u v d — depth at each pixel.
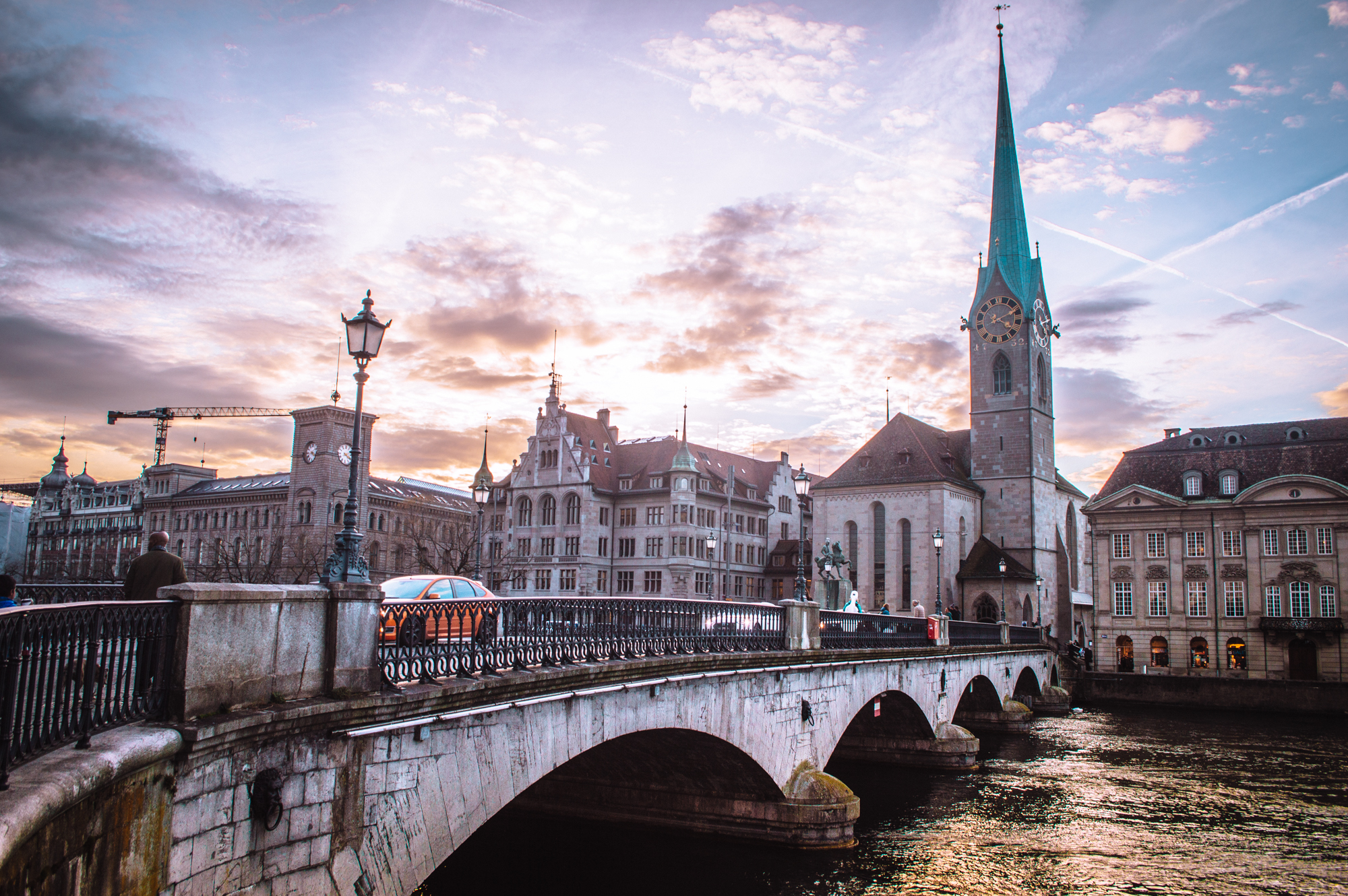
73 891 7.49
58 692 7.86
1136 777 38.12
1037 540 85.69
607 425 107.00
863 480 85.56
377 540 111.75
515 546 100.94
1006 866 24.95
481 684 13.80
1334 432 77.50
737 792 25.98
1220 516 77.69
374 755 12.12
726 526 98.31
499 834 26.42
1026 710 53.59
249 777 10.29
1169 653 78.19
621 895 21.64
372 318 14.26
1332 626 71.00
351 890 11.67
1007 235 89.75
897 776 38.12
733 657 22.25
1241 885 23.70
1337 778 38.16
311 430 109.12
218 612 10.02
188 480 130.00
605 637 18.02
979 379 89.50
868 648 32.22
